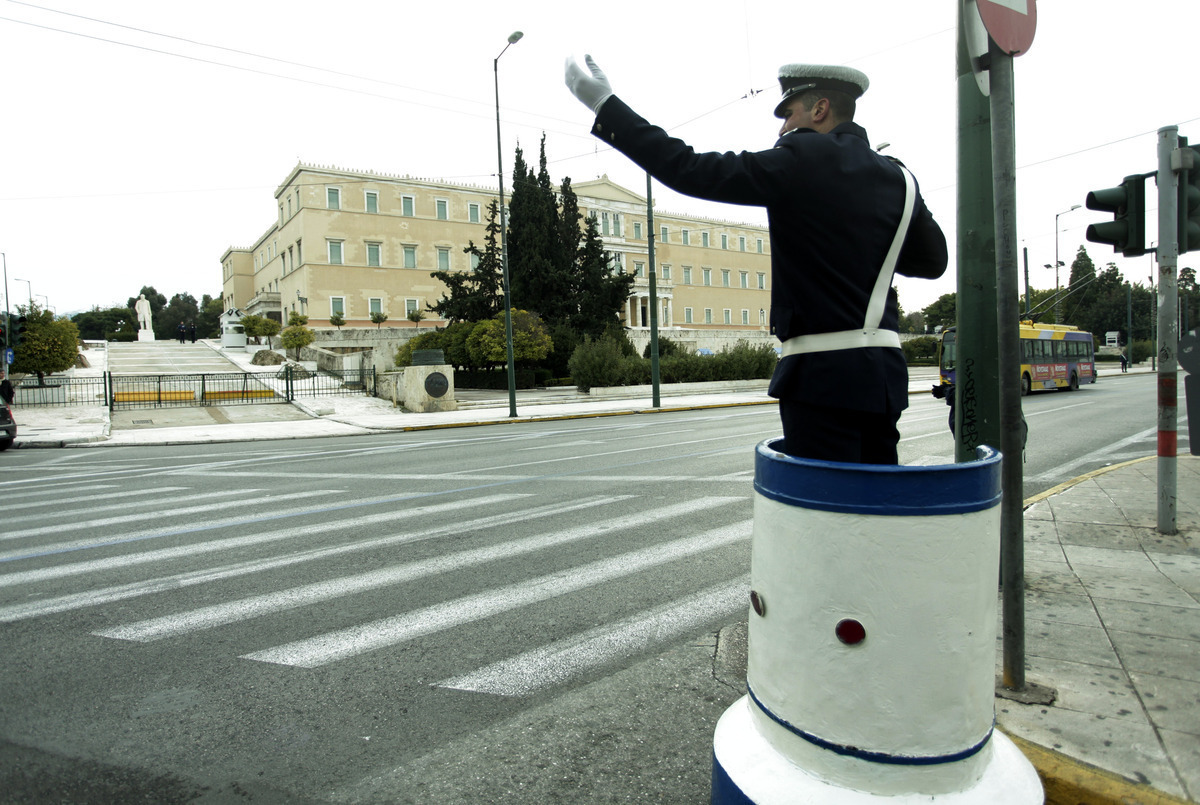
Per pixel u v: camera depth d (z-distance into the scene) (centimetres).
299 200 5578
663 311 6994
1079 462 965
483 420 2030
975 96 356
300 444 1541
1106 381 3606
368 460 1142
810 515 174
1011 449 275
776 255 197
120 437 1752
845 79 203
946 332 2497
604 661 348
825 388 187
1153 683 283
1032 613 364
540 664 345
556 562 508
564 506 701
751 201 182
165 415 2297
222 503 759
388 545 561
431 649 362
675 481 841
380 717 296
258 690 320
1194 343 772
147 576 486
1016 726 253
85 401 2573
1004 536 279
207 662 349
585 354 2995
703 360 3384
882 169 190
